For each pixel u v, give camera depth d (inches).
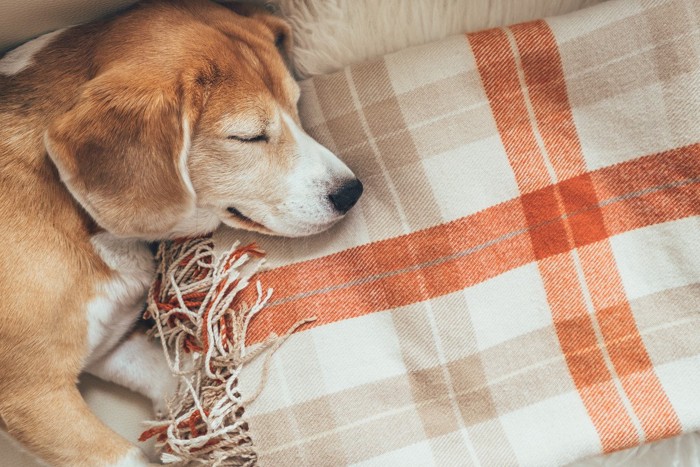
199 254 53.3
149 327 60.7
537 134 52.0
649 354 48.8
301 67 57.4
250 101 49.1
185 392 51.6
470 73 51.9
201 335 51.3
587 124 51.7
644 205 50.2
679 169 49.1
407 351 50.8
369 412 49.3
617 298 49.8
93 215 49.1
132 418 59.7
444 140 52.1
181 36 48.7
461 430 49.5
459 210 51.5
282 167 51.4
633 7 49.8
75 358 53.4
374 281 51.9
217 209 53.5
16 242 49.6
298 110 56.3
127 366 59.0
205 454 50.9
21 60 51.0
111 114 47.0
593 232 50.7
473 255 51.3
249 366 50.1
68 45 50.6
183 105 47.5
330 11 55.5
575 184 51.4
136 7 51.4
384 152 53.3
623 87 50.3
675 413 47.0
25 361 50.9
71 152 47.1
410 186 52.4
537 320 50.3
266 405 49.1
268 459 48.7
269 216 52.6
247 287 52.3
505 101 52.1
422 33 55.4
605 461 51.5
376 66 53.2
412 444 48.9
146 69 47.5
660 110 49.3
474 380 50.0
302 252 53.2
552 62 51.4
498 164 51.7
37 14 49.3
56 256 50.8
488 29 52.7
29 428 52.1
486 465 47.9
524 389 49.6
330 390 49.4
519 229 51.3
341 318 51.1
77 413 52.9
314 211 51.6
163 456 50.9
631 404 47.9
